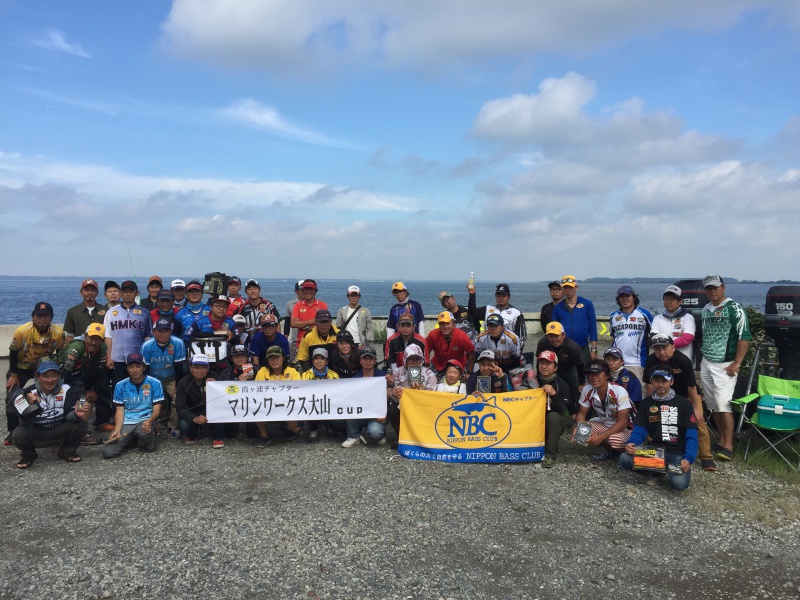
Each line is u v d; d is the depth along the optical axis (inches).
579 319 337.4
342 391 303.3
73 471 263.4
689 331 289.6
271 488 239.8
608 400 273.7
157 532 196.7
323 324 334.0
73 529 199.5
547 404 279.4
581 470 266.5
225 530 198.2
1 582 164.9
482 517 211.3
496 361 323.0
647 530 201.8
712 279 278.5
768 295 302.0
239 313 383.2
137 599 156.5
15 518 209.0
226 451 295.3
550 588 163.2
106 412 331.3
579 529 202.1
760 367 329.4
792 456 277.3
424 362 326.3
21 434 262.4
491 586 163.9
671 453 245.1
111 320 325.4
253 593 159.5
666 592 161.6
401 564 175.9
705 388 285.0
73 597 157.4
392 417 307.1
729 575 171.3
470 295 404.5
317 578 167.5
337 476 255.9
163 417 328.2
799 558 182.2
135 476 255.0
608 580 167.8
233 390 301.1
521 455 277.1
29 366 313.9
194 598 157.0
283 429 317.4
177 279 371.9
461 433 282.7
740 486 244.4
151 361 319.6
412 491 237.5
